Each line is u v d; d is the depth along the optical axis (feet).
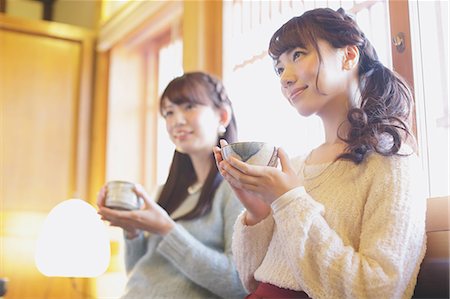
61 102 9.65
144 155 9.56
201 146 4.84
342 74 3.18
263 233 3.25
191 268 4.24
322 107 3.20
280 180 2.77
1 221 8.84
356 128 3.06
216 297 4.37
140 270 4.65
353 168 3.03
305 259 2.66
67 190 9.43
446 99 4.00
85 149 9.66
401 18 4.32
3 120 9.24
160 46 9.31
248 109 6.24
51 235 7.72
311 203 2.72
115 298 8.41
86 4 10.83
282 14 5.88
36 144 9.37
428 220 3.25
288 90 3.22
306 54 3.13
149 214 4.34
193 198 4.90
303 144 5.32
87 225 7.79
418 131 4.05
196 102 4.84
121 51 9.80
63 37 9.82
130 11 8.96
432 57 4.12
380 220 2.74
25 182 9.18
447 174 3.93
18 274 8.70
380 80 3.24
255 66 6.22
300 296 2.92
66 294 8.89
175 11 7.94
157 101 9.38
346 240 2.85
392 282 2.54
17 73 9.47
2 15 9.46
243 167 2.80
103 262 7.82
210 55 6.97
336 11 3.32
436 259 3.10
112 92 9.61
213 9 7.11
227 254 4.35
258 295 3.09
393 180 2.83
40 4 12.19
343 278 2.58
